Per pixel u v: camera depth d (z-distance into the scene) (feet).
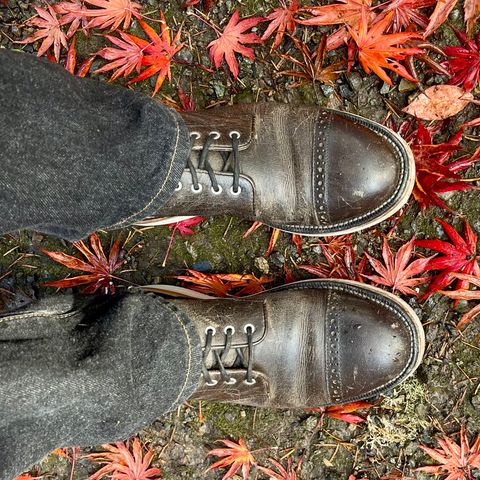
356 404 2.13
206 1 2.09
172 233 2.16
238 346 1.97
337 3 2.10
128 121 1.56
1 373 1.45
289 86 2.13
